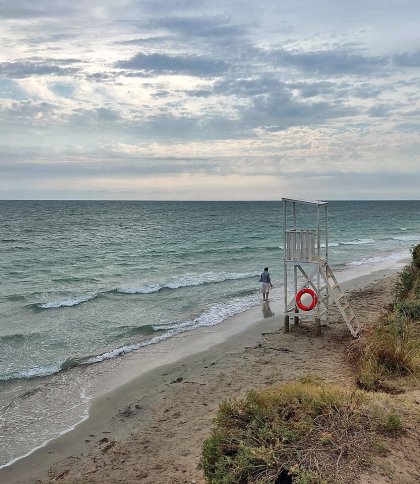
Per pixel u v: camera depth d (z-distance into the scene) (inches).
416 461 210.1
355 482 190.5
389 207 6589.6
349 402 253.8
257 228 2608.3
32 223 3085.6
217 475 210.1
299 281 936.9
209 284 930.7
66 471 291.3
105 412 373.7
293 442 216.5
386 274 993.5
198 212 4847.4
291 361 448.1
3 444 329.4
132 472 280.2
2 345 548.7
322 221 3260.3
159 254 1457.9
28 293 871.1
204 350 520.7
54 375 457.4
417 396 293.3
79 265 1250.6
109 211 4990.2
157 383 427.2
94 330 617.0
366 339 462.3
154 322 656.4
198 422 338.0
